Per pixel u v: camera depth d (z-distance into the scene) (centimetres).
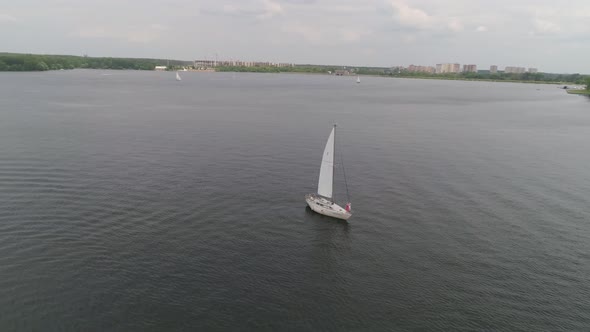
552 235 6900
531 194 8738
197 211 7494
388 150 12456
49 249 5931
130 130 14312
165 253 6022
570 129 17175
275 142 13100
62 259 5706
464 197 8506
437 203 8175
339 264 5966
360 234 6888
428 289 5425
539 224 7294
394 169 10394
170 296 5072
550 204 8200
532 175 10094
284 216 7494
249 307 4950
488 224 7288
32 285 5125
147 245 6216
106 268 5559
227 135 13962
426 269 5881
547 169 10656
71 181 8694
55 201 7606
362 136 14588
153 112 19150
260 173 9794
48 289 5069
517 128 17288
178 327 4566
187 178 9219
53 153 10800
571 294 5375
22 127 14112
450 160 11381
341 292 5316
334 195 8556
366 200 8312
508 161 11412
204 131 14562
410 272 5803
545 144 13912
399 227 7150
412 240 6700
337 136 14425
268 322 4712
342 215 7362
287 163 10719
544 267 5972
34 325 4472
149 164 10169
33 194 7888
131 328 4512
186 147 12044
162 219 7100
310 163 10800
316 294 5259
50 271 5425
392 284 5519
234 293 5197
